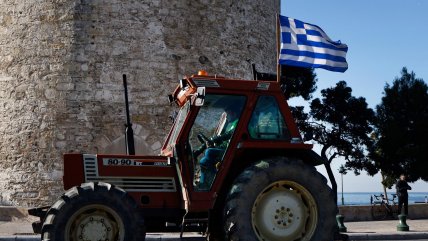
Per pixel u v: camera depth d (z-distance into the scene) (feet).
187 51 57.88
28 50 56.13
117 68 55.57
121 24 56.13
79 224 22.58
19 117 55.52
